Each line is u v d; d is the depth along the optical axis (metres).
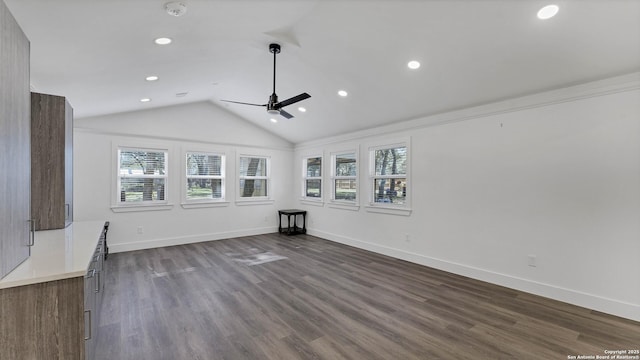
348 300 3.26
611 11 2.20
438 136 4.42
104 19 2.15
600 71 2.85
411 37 2.91
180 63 3.50
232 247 5.71
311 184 7.18
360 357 2.23
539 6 2.28
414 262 4.71
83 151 5.00
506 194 3.68
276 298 3.31
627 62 2.68
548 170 3.35
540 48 2.70
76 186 4.94
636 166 2.81
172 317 2.85
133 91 4.17
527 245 3.51
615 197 2.92
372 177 5.50
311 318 2.84
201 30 2.74
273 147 7.24
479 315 2.91
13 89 1.52
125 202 5.40
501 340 2.46
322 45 3.38
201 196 6.25
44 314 1.52
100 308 2.78
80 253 1.99
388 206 5.14
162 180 5.78
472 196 4.02
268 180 7.23
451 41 2.85
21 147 1.65
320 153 6.73
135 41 2.65
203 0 2.21
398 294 3.43
